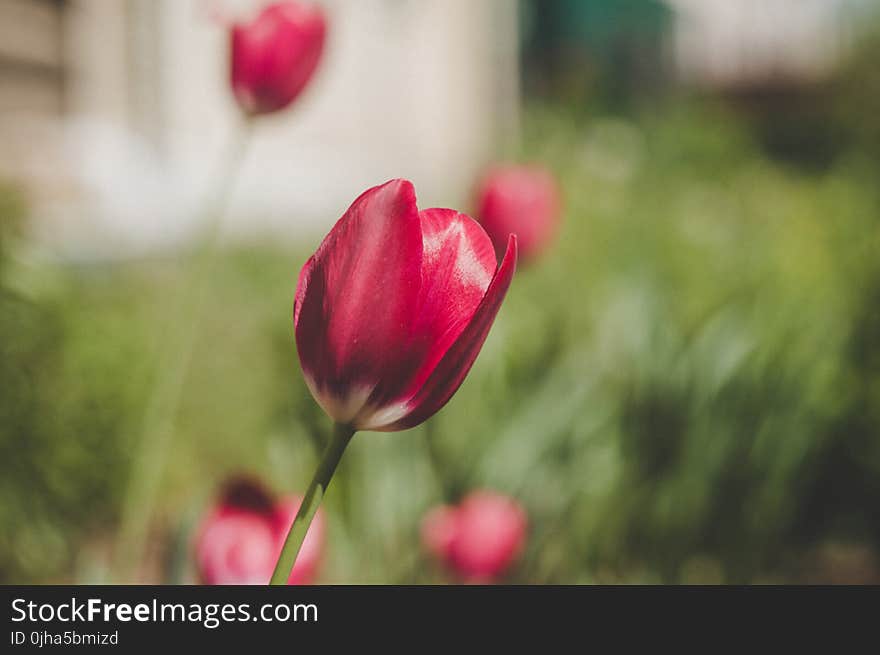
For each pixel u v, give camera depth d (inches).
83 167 275.9
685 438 122.8
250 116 84.4
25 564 114.9
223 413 163.8
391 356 33.1
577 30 893.2
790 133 702.5
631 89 935.0
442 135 498.9
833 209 230.5
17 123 264.7
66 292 129.3
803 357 130.1
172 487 137.7
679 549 123.9
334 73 400.5
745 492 126.6
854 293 149.2
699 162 578.9
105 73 298.8
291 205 363.9
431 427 120.1
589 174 480.7
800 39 1036.5
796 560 138.3
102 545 121.0
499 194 110.7
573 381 126.9
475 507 85.7
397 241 32.8
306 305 34.0
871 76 636.1
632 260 200.7
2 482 112.4
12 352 113.4
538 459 117.5
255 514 55.2
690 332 135.0
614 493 123.3
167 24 309.4
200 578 55.2
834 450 140.9
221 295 231.6
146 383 125.0
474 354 34.1
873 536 142.0
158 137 311.6
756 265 195.8
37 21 277.1
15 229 118.6
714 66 1147.3
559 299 193.5
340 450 33.7
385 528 107.9
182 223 303.6
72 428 117.0
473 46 536.4
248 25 82.7
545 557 118.1
